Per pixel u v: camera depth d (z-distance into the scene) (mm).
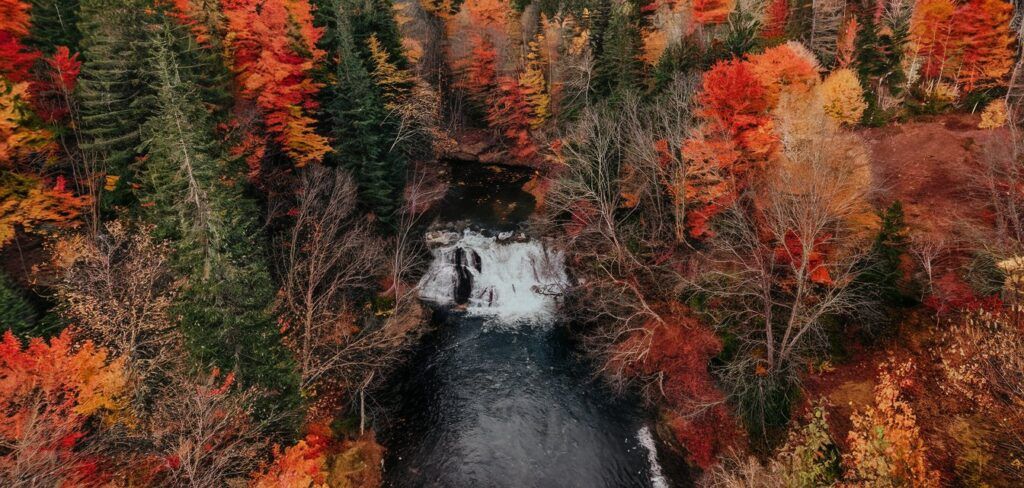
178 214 15781
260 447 16438
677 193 24812
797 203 17219
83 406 13062
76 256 17766
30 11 23688
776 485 14820
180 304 15406
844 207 17219
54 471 11469
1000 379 11156
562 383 25156
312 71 29250
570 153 30938
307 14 31016
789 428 18938
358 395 23453
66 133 21375
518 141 49938
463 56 50438
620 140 26953
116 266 16781
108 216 21562
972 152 27406
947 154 28141
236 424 14750
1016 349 11039
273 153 26766
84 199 21172
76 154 21531
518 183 44875
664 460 20625
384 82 35344
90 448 12766
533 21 51812
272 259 23578
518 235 34844
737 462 18562
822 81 33406
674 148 24203
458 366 26625
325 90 30172
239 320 15406
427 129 39781
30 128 19297
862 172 20891
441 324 30359
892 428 12695
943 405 14945
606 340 26922
